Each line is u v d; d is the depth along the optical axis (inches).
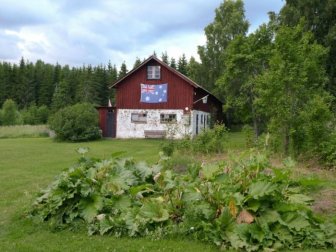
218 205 268.2
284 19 1200.8
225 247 241.9
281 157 588.1
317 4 1171.3
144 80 1310.3
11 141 1198.9
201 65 2022.6
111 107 1321.4
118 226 269.4
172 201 280.2
